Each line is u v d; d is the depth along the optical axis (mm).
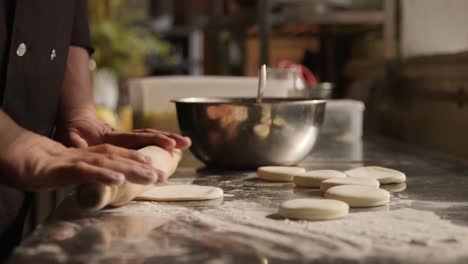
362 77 3002
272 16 2768
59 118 1699
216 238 1077
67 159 1177
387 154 1993
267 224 1153
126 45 3504
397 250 1018
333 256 996
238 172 1659
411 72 2506
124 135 1548
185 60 5949
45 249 1022
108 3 3811
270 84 2105
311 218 1180
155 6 5703
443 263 972
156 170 1184
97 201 1148
